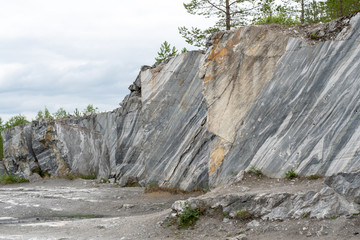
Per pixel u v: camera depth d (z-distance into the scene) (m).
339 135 9.40
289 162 10.41
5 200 16.45
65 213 13.19
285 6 20.00
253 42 12.34
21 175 32.16
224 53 13.23
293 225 7.31
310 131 10.17
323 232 6.79
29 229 9.93
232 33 13.10
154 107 17.06
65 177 28.12
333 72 10.04
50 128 29.72
